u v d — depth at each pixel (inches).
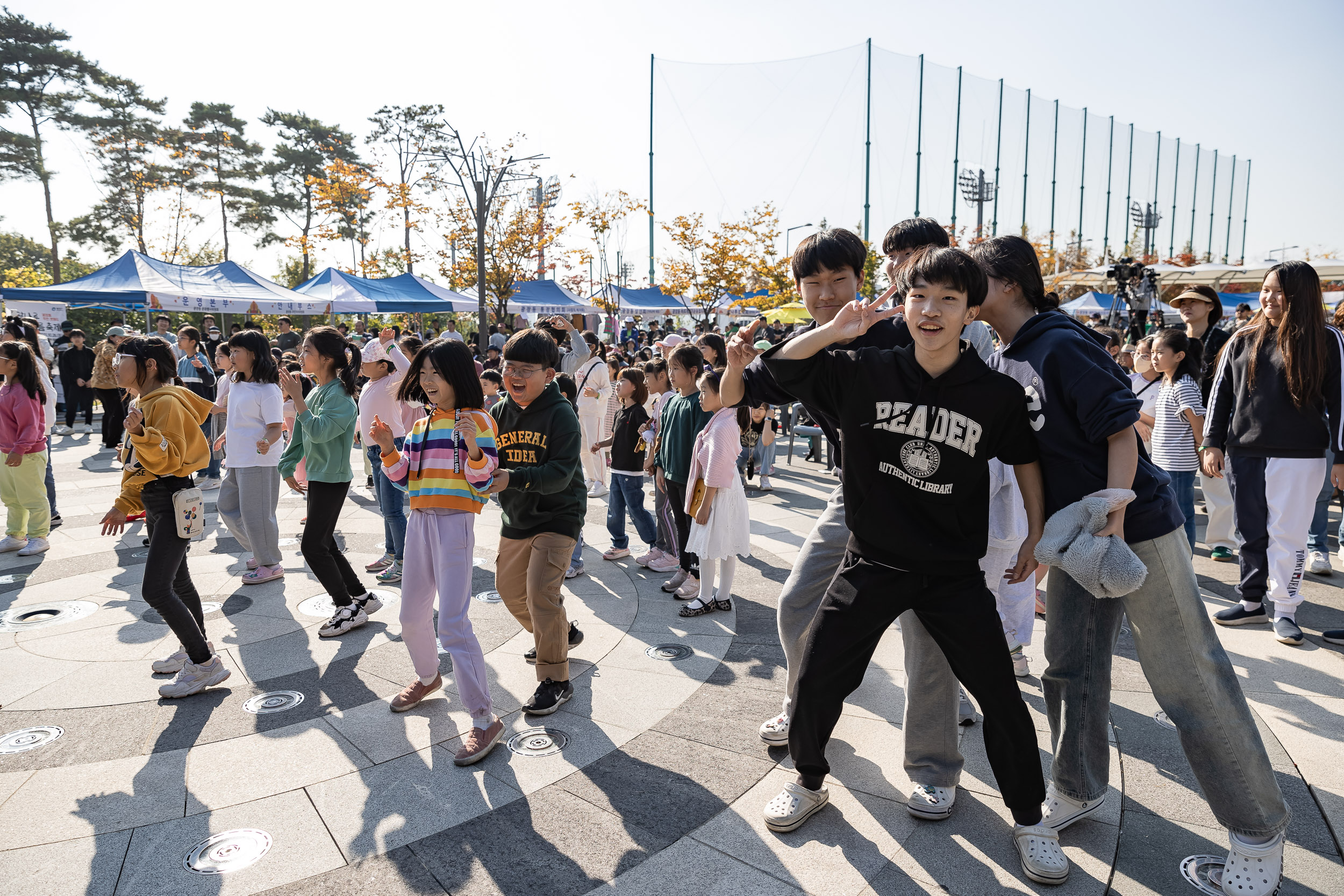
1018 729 92.2
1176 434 216.5
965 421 86.6
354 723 134.6
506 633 176.2
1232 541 225.5
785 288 1264.8
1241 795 87.2
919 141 1200.8
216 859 97.8
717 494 180.5
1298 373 155.6
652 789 113.7
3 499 239.6
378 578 216.4
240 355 202.8
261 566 211.8
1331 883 90.0
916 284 83.4
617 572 226.8
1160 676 90.2
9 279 1536.7
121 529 143.3
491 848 100.0
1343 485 157.6
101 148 1550.2
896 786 113.4
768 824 102.2
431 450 128.9
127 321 1046.4
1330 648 159.9
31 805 109.8
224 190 1713.8
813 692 97.3
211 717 136.6
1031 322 95.3
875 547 93.4
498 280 993.5
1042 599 186.7
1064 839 100.1
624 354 557.6
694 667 157.6
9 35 1400.1
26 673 154.3
